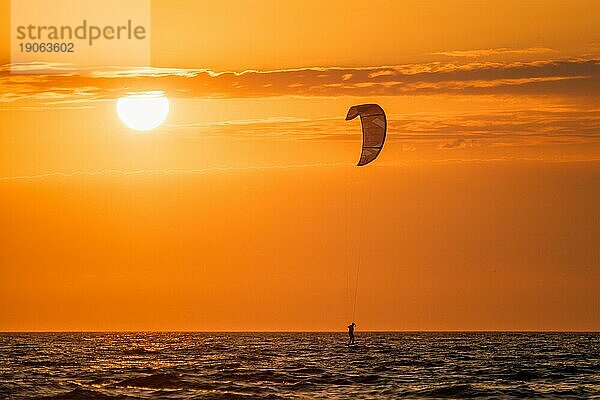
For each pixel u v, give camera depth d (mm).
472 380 161000
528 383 155875
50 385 149125
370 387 147375
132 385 150125
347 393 138625
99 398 131750
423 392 140125
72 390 140500
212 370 181000
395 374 173000
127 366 197125
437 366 198500
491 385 152000
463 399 133750
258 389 143625
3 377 165000
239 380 157625
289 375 167625
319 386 148875
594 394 139375
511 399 133500
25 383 152000
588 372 180750
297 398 131750
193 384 150875
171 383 151750
